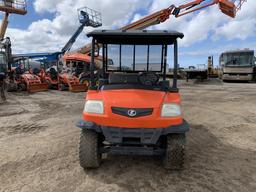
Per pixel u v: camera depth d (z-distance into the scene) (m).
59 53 18.53
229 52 22.58
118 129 3.51
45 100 11.45
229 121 7.23
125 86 4.05
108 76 4.74
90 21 20.44
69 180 3.57
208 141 5.38
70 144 5.11
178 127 3.53
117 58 4.90
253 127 6.58
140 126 3.48
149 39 4.46
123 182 3.51
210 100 11.45
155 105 3.56
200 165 4.10
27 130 6.23
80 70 17.17
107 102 3.62
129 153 3.59
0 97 11.95
